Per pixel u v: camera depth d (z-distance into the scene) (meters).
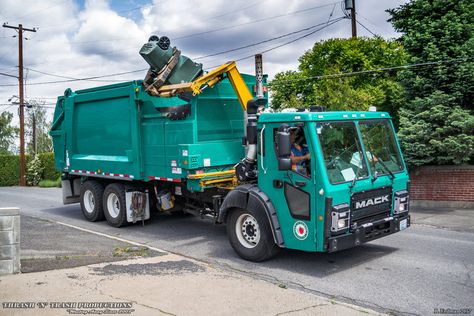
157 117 10.15
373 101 17.03
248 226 8.05
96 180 12.52
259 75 10.62
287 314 5.44
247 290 6.29
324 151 7.06
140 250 8.67
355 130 7.61
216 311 5.51
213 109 9.76
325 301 5.91
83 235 10.24
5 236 6.88
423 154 13.34
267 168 7.64
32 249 8.78
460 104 13.81
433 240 9.34
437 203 13.48
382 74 18.91
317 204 6.95
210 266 7.57
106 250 8.71
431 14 14.53
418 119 13.91
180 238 10.09
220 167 9.81
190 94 9.23
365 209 7.39
